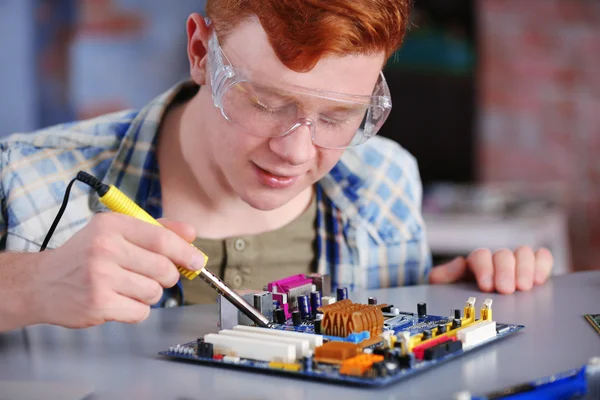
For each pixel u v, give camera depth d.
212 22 1.02
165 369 0.81
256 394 0.72
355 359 0.77
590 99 3.92
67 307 0.87
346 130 1.02
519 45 3.88
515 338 0.90
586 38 3.90
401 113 3.39
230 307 0.95
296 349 0.81
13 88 2.92
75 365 0.83
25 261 0.93
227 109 0.99
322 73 0.94
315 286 1.10
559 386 0.71
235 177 1.07
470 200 3.26
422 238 1.58
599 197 3.94
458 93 3.54
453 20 3.50
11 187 1.34
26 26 2.91
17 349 0.90
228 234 1.37
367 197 1.52
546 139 3.93
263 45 0.93
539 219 2.97
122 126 1.42
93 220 0.89
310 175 1.09
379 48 0.96
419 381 0.74
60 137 1.40
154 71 3.14
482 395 0.69
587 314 1.03
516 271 1.22
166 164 1.37
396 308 1.02
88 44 3.03
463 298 1.16
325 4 0.91
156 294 0.87
